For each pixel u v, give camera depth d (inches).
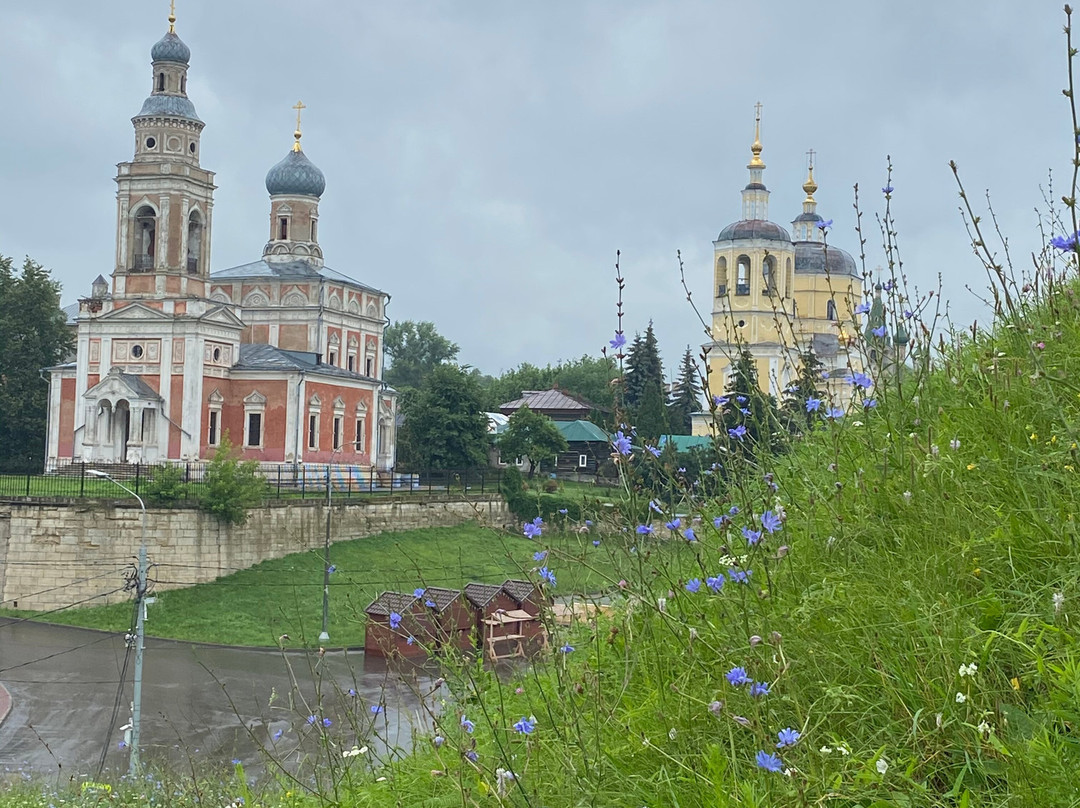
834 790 190.9
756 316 3686.0
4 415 3161.9
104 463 2635.3
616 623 290.2
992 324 344.5
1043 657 204.2
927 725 203.2
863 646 225.6
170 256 2797.7
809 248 4077.3
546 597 268.5
